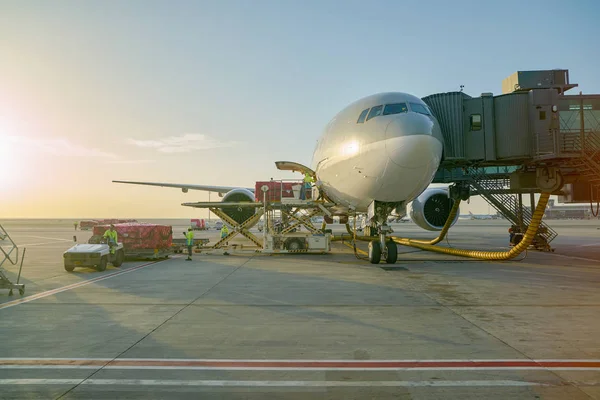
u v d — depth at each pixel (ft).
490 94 58.39
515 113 57.26
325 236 70.13
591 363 17.12
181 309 28.09
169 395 14.28
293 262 58.95
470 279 41.34
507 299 31.12
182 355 18.40
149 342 20.34
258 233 162.30
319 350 19.04
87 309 28.19
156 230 62.54
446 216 79.20
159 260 64.03
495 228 217.77
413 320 24.62
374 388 14.74
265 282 40.24
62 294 34.17
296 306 28.89
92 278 44.06
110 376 15.99
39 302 30.76
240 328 22.98
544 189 57.36
